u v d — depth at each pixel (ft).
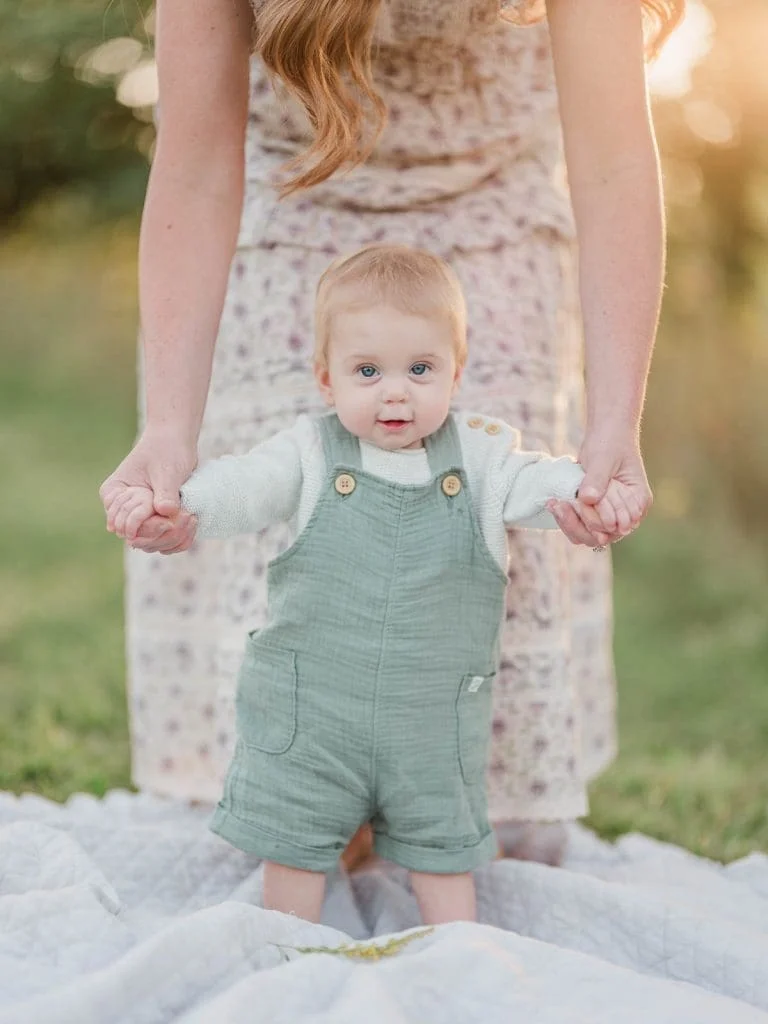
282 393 6.86
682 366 19.81
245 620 6.93
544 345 7.01
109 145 17.51
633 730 12.71
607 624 8.09
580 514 5.56
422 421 5.88
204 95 6.14
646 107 6.03
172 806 8.09
